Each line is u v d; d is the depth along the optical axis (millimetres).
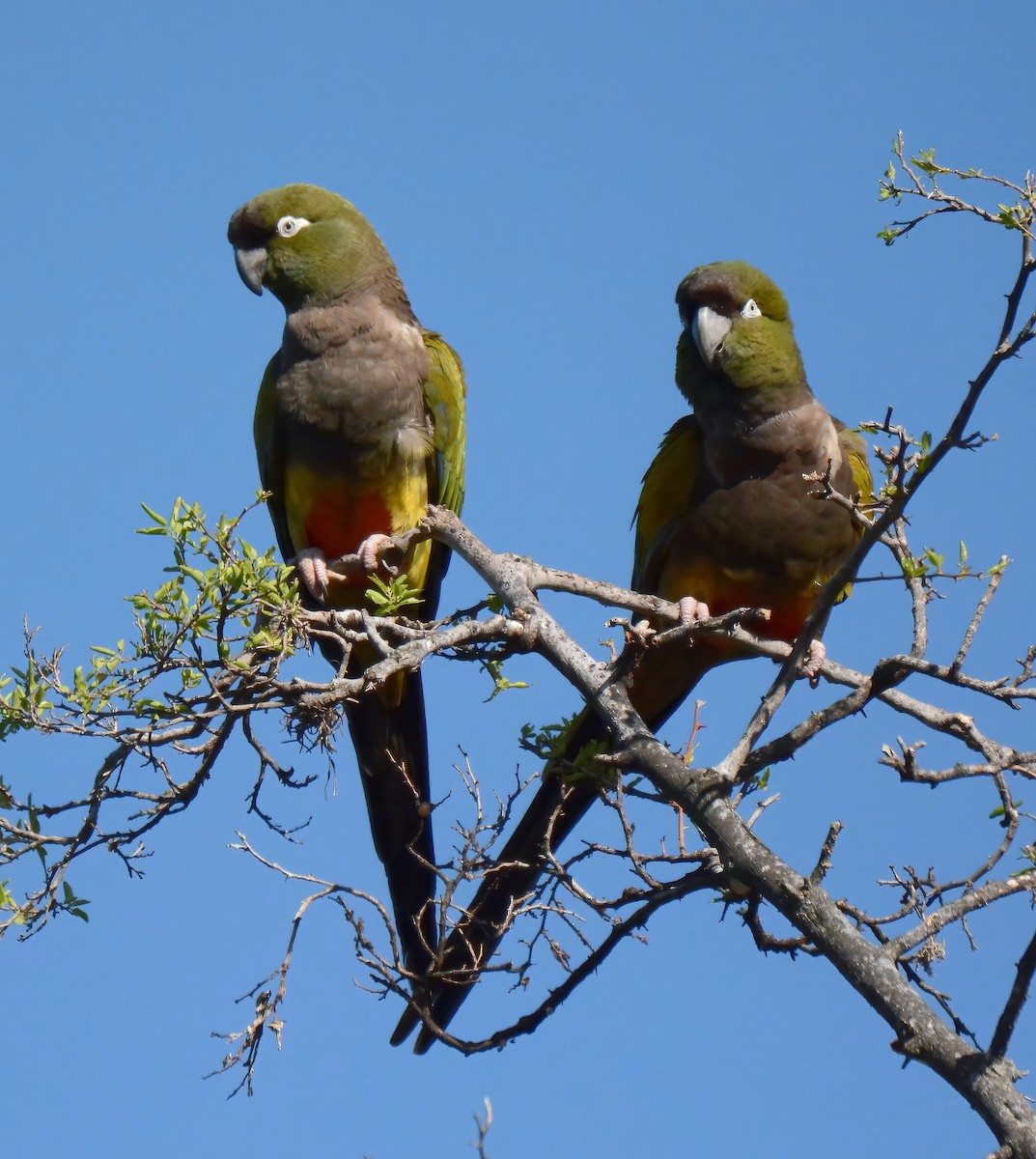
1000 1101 6410
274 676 8477
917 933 7004
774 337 11312
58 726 8117
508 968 8469
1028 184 7426
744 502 11320
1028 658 7867
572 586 9539
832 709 8094
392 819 12000
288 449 12336
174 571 8266
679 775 7871
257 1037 8039
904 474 7527
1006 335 6898
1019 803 7781
